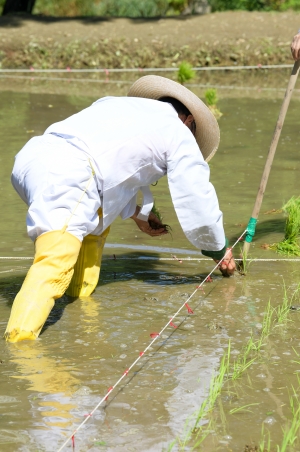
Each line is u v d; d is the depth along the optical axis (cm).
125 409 537
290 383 585
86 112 775
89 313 747
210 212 782
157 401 551
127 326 709
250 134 1792
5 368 606
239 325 714
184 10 4166
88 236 795
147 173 775
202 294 807
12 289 812
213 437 499
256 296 802
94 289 817
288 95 902
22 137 1702
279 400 555
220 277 872
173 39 3269
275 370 610
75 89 2605
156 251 977
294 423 505
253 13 3691
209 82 2841
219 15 3700
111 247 992
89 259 798
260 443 492
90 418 523
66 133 747
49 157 727
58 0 4488
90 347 655
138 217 817
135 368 611
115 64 3181
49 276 688
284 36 3275
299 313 749
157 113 776
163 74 3042
